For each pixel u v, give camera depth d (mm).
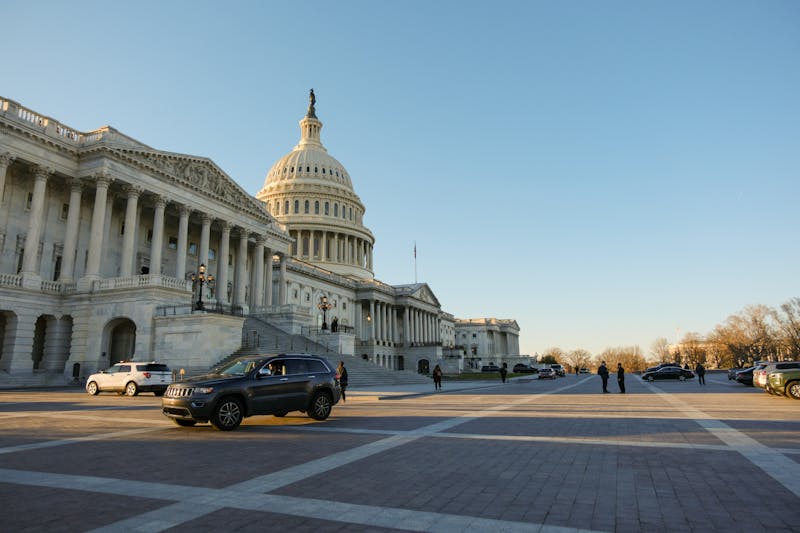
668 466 10023
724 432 14492
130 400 27250
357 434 14383
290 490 8227
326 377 18188
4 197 45000
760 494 7988
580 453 11406
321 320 98250
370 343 104188
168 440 13305
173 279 44719
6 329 42375
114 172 47750
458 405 25031
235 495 7918
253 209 65625
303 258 120375
